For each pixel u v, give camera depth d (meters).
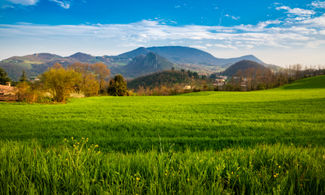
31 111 21.20
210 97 52.12
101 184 2.06
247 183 2.07
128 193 1.88
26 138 8.25
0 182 1.91
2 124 12.02
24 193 1.84
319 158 2.80
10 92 38.53
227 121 13.43
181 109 23.41
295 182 2.11
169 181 2.00
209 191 1.84
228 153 3.22
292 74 128.25
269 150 3.22
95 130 10.11
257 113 18.30
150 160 2.55
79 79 41.78
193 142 7.05
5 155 2.58
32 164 2.32
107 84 85.25
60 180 2.07
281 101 30.77
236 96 51.91
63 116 16.98
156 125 11.59
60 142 7.09
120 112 20.50
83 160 2.53
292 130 9.70
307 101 28.89
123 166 2.45
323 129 9.81
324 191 1.89
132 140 7.26
